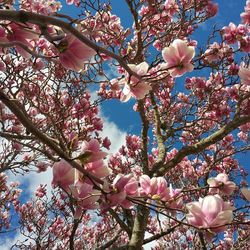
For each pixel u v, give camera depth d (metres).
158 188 2.47
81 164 2.03
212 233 2.03
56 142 1.98
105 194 2.00
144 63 2.46
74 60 1.80
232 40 5.80
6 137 2.35
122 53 6.05
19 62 4.84
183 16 6.36
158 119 6.98
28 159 5.74
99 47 1.76
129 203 2.19
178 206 2.58
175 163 5.66
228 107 7.04
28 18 1.63
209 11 6.36
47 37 1.73
